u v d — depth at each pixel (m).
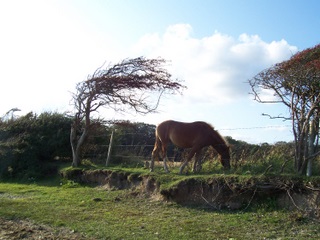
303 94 8.77
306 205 7.82
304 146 8.83
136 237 6.83
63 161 17.66
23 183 14.94
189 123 11.91
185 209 9.12
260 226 7.37
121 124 15.94
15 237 6.80
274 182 8.41
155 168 13.47
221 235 6.88
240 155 11.64
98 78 14.44
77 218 8.24
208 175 9.82
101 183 13.14
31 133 17.27
